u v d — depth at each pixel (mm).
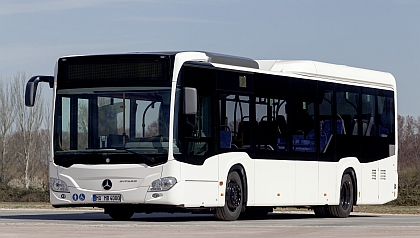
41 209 36500
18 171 81688
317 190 26688
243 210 23828
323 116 27109
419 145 103312
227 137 23016
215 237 16266
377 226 20812
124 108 21766
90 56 22156
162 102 21547
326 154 27156
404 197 48719
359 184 28922
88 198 21703
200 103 22234
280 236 16781
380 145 30094
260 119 24281
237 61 24344
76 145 22000
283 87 25359
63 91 22281
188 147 21750
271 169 24641
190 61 22125
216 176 22578
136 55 21844
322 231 18562
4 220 22922
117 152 21578
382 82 30500
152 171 21344
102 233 17125
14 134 82188
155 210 22406
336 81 27875
